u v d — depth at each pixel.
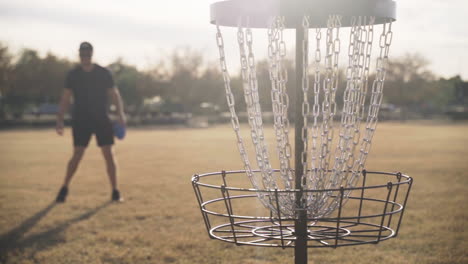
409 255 3.83
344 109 1.78
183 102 56.06
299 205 1.85
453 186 7.50
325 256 3.85
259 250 4.02
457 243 4.16
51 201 6.57
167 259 3.84
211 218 5.32
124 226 5.00
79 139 6.50
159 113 56.12
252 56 1.71
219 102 56.50
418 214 5.36
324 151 1.74
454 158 12.43
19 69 54.88
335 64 1.70
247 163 1.82
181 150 16.19
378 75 1.76
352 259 3.75
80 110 6.43
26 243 4.35
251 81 1.72
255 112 1.74
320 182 1.80
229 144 18.70
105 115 6.50
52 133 30.73
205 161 12.24
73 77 6.45
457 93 77.06
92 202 6.44
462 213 5.36
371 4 1.63
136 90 57.62
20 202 6.49
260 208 5.87
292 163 4.51
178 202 6.32
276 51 1.73
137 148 17.34
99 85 6.48
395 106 67.75
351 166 1.78
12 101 59.91
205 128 37.31
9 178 9.22
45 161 12.81
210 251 4.01
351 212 5.50
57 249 4.13
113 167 6.57
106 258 3.86
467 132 27.67
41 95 61.31
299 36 1.82
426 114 60.25
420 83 61.56
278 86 1.74
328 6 1.62
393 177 8.65
